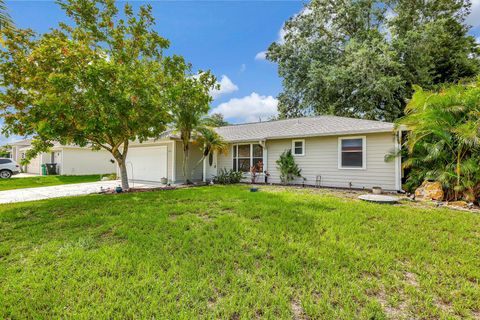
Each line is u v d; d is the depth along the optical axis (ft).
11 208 20.47
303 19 67.56
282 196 25.09
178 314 7.27
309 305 7.64
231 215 17.70
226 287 8.71
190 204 21.29
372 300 8.00
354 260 10.68
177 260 10.56
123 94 24.67
